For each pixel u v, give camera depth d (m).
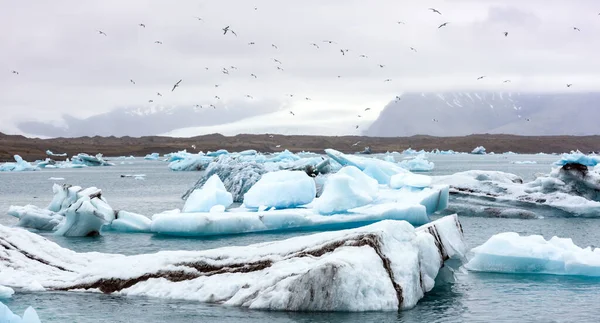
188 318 15.33
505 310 16.75
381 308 15.77
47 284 18.72
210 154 115.94
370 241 16.62
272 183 37.09
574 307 17.14
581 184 38.81
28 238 21.20
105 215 32.47
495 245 21.81
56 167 133.25
